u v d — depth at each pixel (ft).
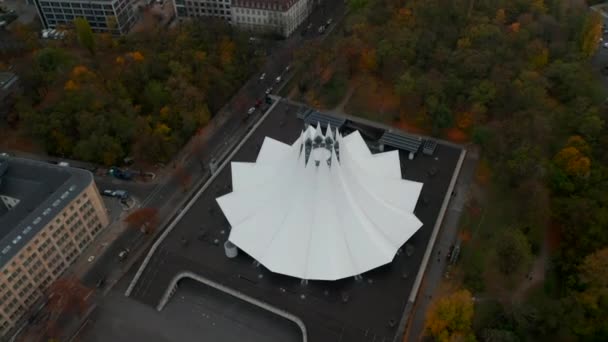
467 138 581.12
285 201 437.99
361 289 425.28
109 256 492.95
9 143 613.52
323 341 399.85
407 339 411.75
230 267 448.65
